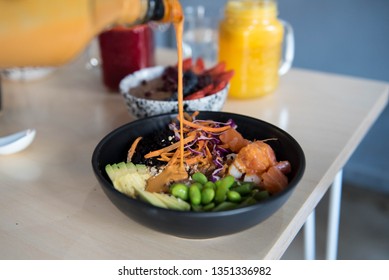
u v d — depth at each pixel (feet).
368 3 3.57
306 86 2.64
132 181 1.65
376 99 2.48
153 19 1.61
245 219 1.43
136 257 1.52
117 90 2.60
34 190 1.81
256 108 2.39
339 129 2.18
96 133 2.19
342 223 3.74
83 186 1.83
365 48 3.73
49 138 2.16
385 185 4.04
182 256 1.52
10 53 1.33
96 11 1.39
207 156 1.78
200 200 1.53
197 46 3.06
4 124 2.29
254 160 1.68
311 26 3.87
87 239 1.59
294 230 1.65
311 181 1.81
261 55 2.36
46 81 2.79
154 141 1.82
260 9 2.32
